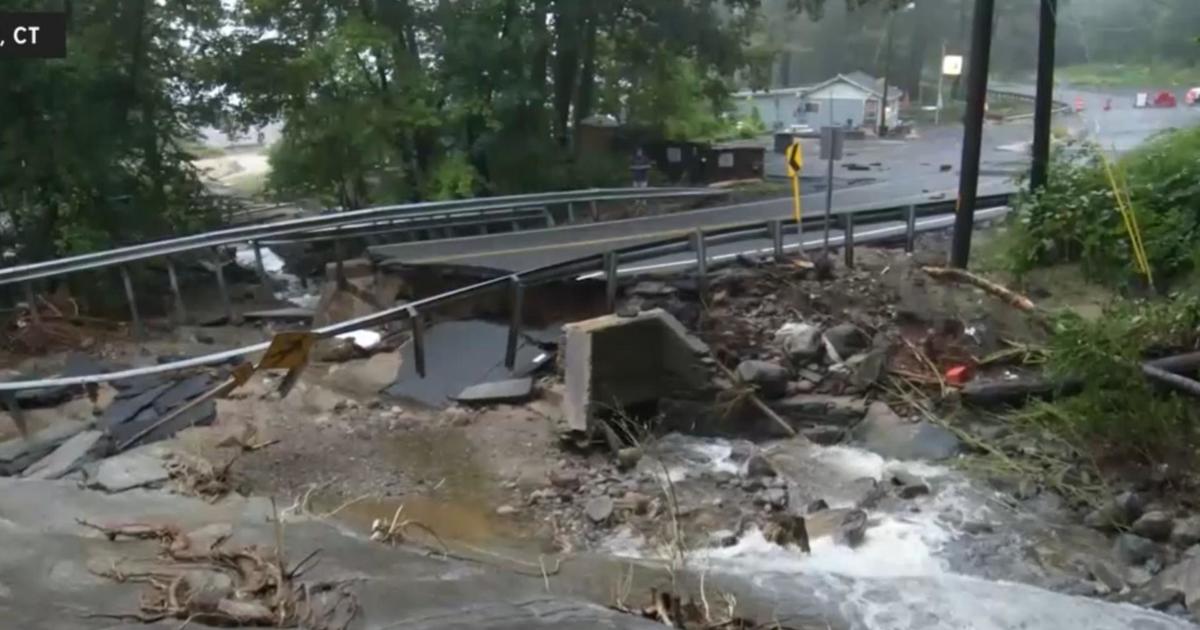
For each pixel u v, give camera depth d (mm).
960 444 10180
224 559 6566
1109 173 14133
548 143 23250
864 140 27344
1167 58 20688
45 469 9438
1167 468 9383
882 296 12734
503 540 8375
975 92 13531
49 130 18422
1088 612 7328
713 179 24375
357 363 12539
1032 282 13641
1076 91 20547
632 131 25281
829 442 10523
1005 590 7668
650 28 24031
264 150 27469
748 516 8797
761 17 25750
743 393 10648
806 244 14820
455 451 10172
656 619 6562
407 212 16578
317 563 6703
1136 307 11344
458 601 6270
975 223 16516
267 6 21250
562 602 6414
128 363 12539
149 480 8883
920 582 7738
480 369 11953
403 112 21609
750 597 7262
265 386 11641
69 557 6539
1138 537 8391
